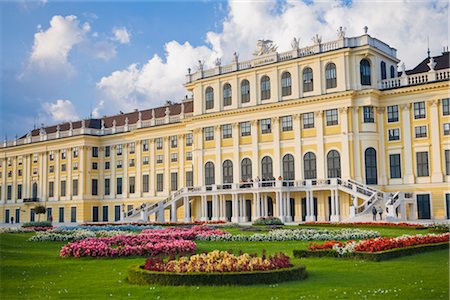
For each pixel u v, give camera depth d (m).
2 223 106.19
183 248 27.83
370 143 63.62
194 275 18.00
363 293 16.58
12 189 107.94
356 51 64.75
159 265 19.61
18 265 25.05
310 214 63.69
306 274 19.39
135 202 89.69
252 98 71.81
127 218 76.62
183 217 80.62
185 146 83.81
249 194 69.94
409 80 63.62
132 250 27.34
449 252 25.94
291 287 17.50
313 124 66.62
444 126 60.50
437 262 22.86
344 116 63.94
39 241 38.22
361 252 23.67
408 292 16.59
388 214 54.81
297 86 67.94
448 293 16.39
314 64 66.94
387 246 24.91
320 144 65.50
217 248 30.97
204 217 72.06
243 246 32.12
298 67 68.19
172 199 75.69
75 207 94.88
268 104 69.44
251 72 72.06
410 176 62.00
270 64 70.12
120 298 16.69
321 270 20.98
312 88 67.00
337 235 35.38
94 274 22.02
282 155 68.88
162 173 86.38
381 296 16.14
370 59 65.56
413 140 62.28
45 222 64.75
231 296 16.28
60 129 106.31
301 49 68.62
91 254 27.25
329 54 65.56
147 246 27.73
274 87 69.94
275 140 69.25
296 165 67.44
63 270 23.44
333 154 64.81
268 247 31.22
